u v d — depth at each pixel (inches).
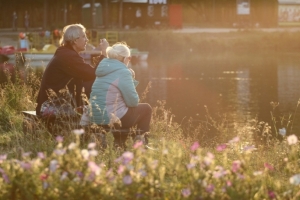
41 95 321.4
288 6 2810.0
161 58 1893.5
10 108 414.9
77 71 318.0
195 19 3019.2
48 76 319.9
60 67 318.3
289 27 2819.9
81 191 166.4
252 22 2849.4
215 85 1126.4
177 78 1262.3
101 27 2581.2
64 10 2630.4
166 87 1090.1
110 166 233.8
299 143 269.0
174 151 195.3
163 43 2183.8
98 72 293.1
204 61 1760.6
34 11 2765.7
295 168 207.5
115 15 2694.4
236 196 167.9
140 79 1241.4
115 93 289.4
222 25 2866.6
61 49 322.7
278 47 2261.3
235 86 1108.5
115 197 165.5
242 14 2834.6
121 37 2166.6
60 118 310.8
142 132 297.4
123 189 166.9
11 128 349.1
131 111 293.3
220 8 2918.3
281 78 1257.4
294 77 1277.1
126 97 289.9
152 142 302.7
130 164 178.9
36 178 170.6
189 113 761.6
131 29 2519.7
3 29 2620.6
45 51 1589.6
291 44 2269.9
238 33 2397.9
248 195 174.1
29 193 167.0
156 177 177.5
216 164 237.1
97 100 290.0
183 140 329.4
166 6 2625.5
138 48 2162.9
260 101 894.4
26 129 324.8
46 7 2551.7
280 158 263.0
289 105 841.5
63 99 308.7
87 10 2588.6
